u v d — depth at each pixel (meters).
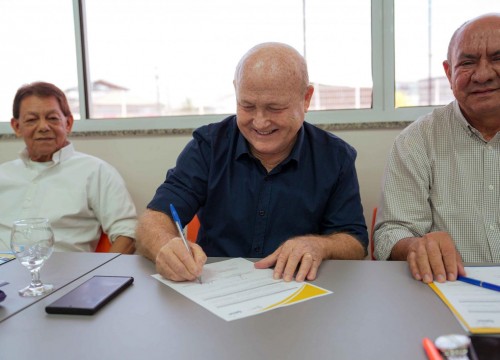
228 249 1.37
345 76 2.05
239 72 1.20
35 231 0.90
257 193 1.34
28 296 0.86
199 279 0.93
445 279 0.88
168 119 2.13
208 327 0.71
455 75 1.34
